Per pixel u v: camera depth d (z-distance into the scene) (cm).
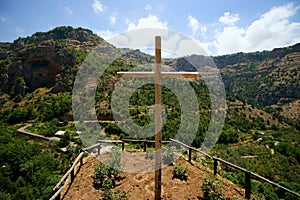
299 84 10575
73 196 540
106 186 547
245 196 536
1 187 2591
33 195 2366
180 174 597
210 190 509
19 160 2958
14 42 11594
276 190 920
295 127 6306
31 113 5347
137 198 503
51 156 3097
